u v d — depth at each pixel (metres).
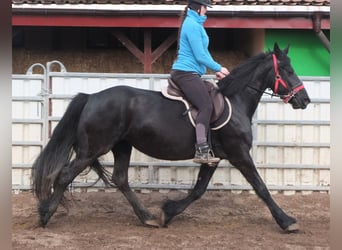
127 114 6.77
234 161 6.93
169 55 14.38
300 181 9.25
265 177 9.22
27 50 14.74
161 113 6.77
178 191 9.12
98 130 6.72
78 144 6.85
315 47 13.00
